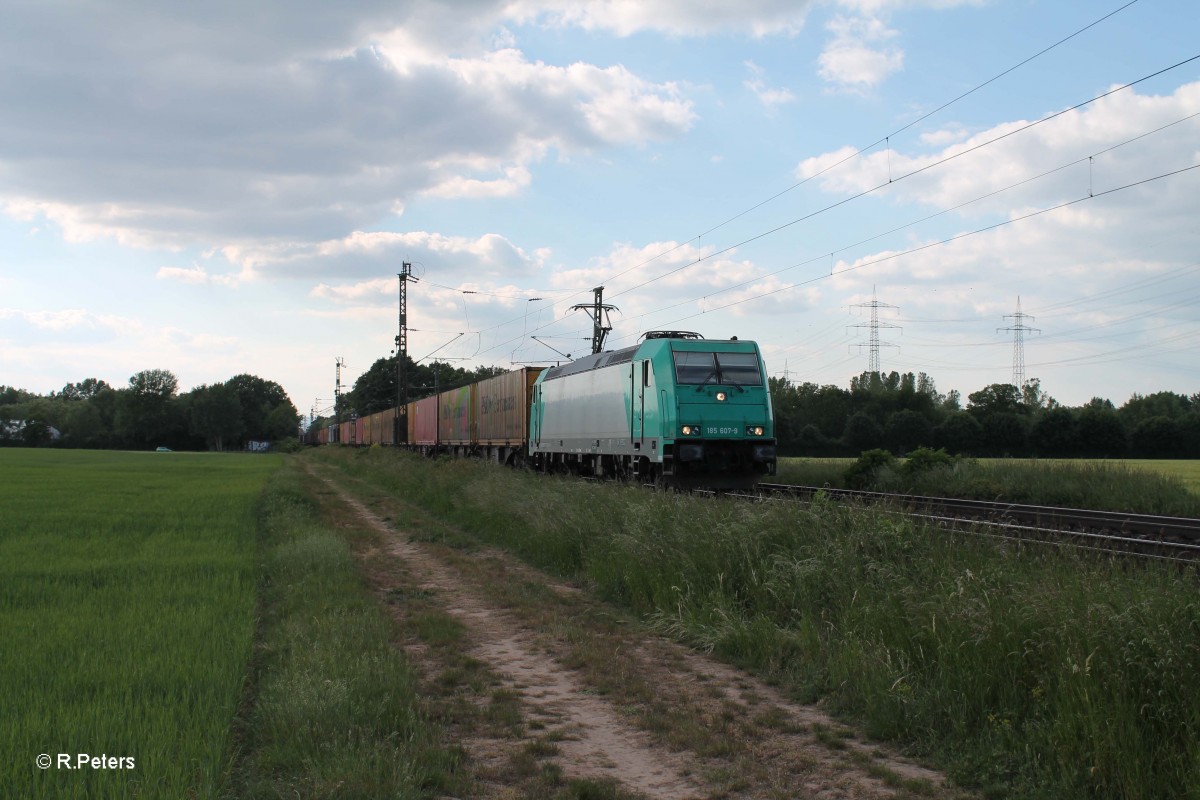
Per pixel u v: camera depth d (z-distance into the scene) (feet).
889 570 28.32
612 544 40.29
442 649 28.81
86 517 64.08
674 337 77.46
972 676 20.88
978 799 17.07
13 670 23.02
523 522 53.42
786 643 26.68
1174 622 18.95
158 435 457.27
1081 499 70.44
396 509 80.07
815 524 33.71
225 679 22.30
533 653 28.71
